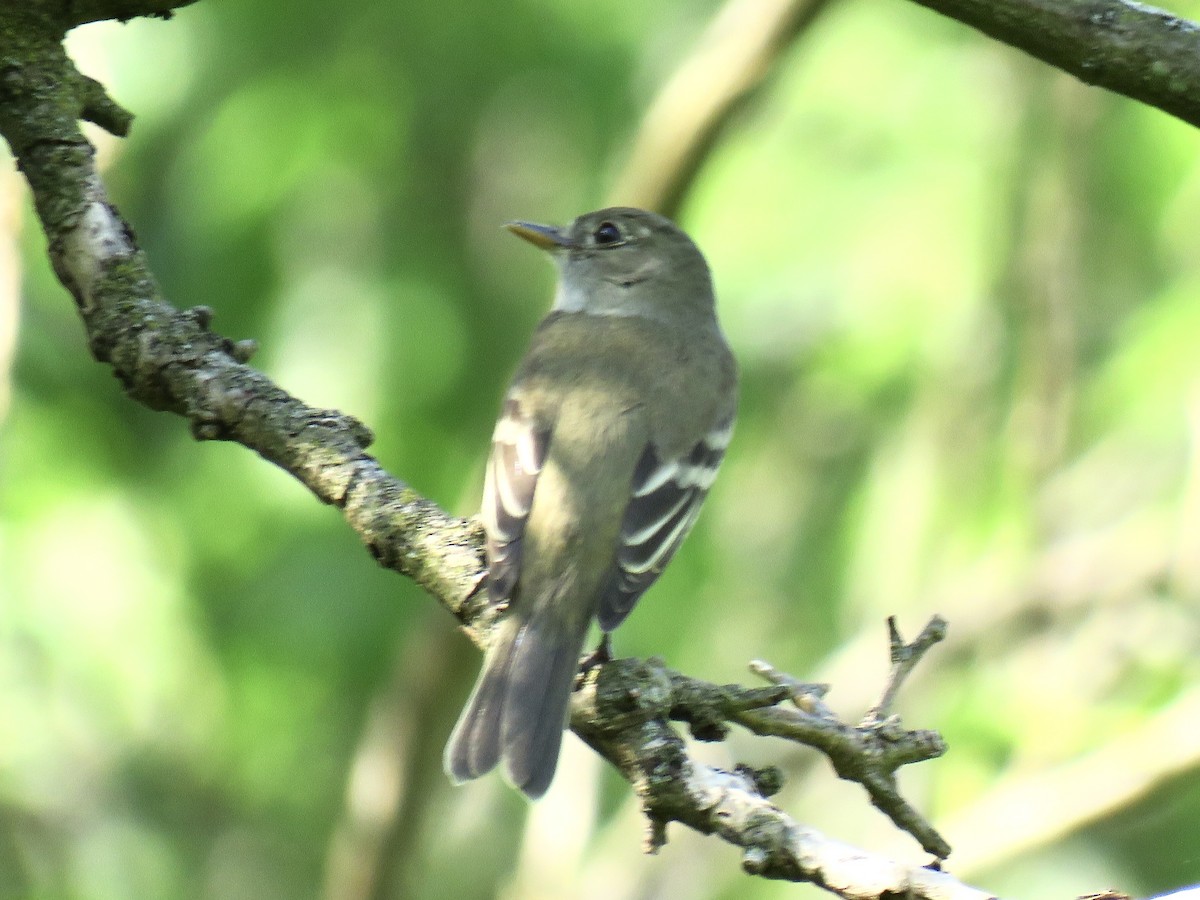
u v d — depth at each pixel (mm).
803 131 11750
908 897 4715
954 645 11953
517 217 12242
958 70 11805
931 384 11812
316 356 11031
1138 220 11578
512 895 12367
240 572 10812
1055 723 11438
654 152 10258
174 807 11586
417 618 10781
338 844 11180
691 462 7195
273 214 11250
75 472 10383
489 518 6766
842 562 12070
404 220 11805
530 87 12109
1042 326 11695
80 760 10812
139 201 11422
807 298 11438
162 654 10312
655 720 5082
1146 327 11258
